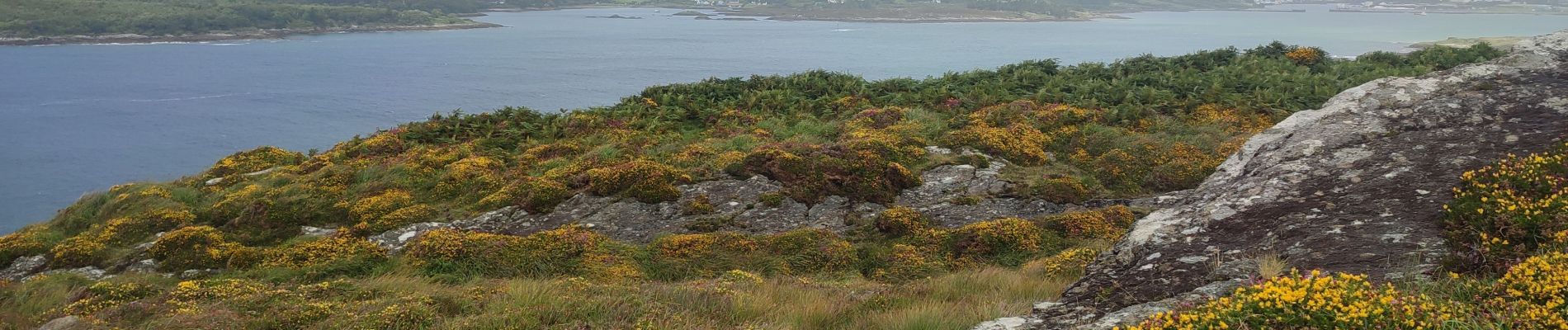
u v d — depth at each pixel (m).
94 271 16.73
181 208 20.34
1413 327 5.29
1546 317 5.39
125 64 198.12
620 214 17.78
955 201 17.64
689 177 19.16
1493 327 5.39
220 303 11.85
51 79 168.38
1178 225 9.25
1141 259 8.56
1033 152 21.05
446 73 174.12
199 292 12.74
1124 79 32.31
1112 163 19.91
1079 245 14.98
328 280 14.42
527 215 18.17
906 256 14.94
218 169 26.27
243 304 11.70
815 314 10.00
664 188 18.44
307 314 10.71
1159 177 19.09
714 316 10.13
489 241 15.86
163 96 145.88
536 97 135.50
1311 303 5.52
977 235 15.36
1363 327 5.34
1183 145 20.48
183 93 148.62
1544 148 9.59
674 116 29.25
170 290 13.27
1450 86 13.89
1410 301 5.65
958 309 9.39
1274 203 9.30
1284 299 5.62
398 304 10.73
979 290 11.02
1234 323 5.70
